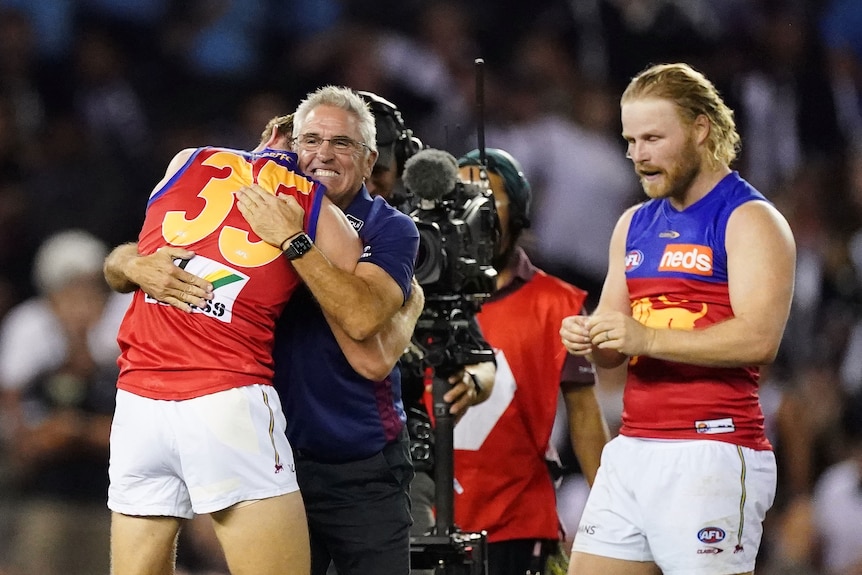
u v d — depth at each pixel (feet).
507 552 53.26
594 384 53.83
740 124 111.14
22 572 77.46
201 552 84.79
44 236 106.93
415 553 45.75
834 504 89.76
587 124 111.04
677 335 42.19
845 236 110.01
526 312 53.62
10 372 81.66
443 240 45.83
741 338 41.83
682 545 42.91
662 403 43.93
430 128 113.80
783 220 43.52
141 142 114.93
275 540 38.93
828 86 114.42
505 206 53.26
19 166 111.45
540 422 53.21
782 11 114.93
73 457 79.51
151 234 40.55
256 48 121.08
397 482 44.47
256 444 38.83
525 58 114.93
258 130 114.73
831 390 98.43
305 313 43.01
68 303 81.41
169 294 39.11
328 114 42.55
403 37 118.32
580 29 114.11
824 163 113.60
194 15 120.78
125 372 40.14
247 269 39.34
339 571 45.14
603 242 108.68
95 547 78.64
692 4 113.19
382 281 40.81
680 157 43.62
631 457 44.45
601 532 44.86
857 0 126.41
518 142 109.19
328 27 121.49
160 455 39.32
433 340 46.16
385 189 48.98
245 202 39.70
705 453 43.09
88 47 117.80
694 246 43.70
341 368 43.06
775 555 92.43
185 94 117.39
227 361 39.01
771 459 44.19
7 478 79.25
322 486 43.80
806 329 103.50
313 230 40.47
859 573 88.12
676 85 43.68
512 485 53.11
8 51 114.93
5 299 104.94
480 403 50.85
